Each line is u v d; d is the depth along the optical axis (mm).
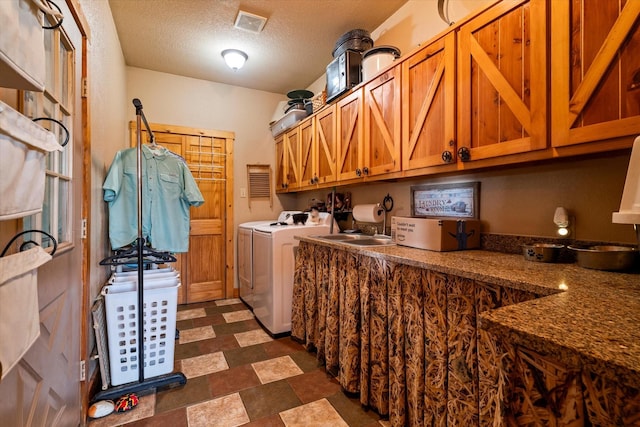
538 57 1154
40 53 700
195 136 3582
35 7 682
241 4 2236
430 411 1254
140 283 1778
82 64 1536
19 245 879
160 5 2240
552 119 1120
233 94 3793
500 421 647
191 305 3471
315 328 2236
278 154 3893
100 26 1941
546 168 1455
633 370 428
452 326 1174
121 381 1786
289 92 3643
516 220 1581
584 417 524
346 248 1798
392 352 1455
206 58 3080
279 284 2590
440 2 1697
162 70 3363
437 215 2039
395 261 1432
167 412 1606
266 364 2104
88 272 1600
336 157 2516
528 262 1273
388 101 1938
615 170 1230
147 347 1854
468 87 1424
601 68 984
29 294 694
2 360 577
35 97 997
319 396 1738
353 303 1725
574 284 916
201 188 3619
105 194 2062
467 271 1107
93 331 1779
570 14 1063
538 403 583
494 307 1040
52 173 1117
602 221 1266
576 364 497
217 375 1963
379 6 2273
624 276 1021
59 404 1197
